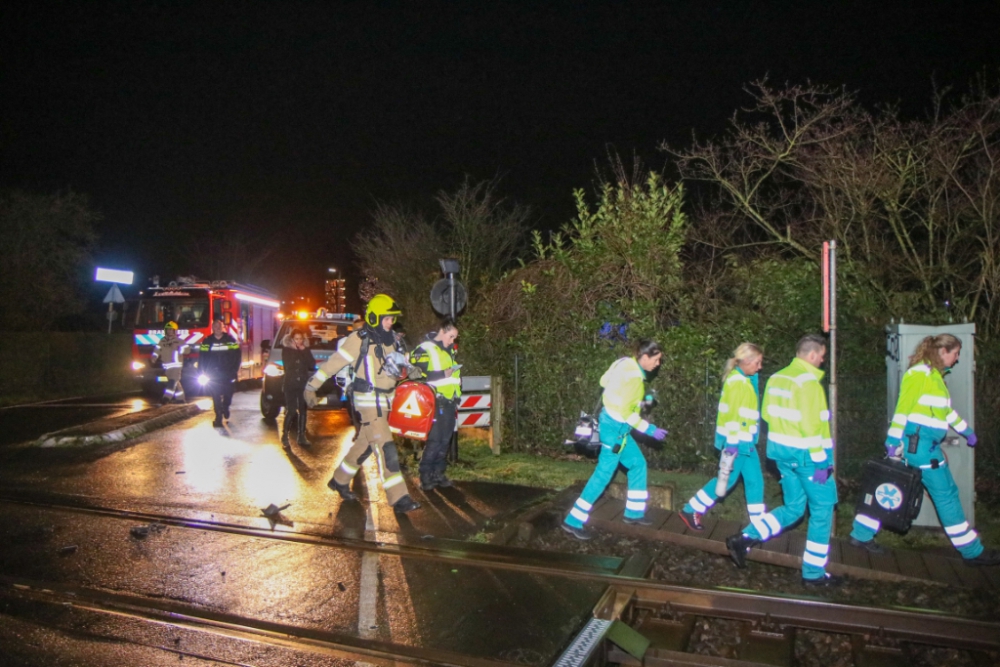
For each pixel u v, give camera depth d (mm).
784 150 11898
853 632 5383
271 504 8047
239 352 14328
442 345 9039
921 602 5859
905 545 7172
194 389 15359
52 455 11039
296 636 5055
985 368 9117
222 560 6461
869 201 11320
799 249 11484
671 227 11117
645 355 6949
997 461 8992
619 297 10867
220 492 8805
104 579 6020
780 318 9961
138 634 5094
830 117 11750
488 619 5359
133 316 22578
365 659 4793
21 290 24484
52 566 6293
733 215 12484
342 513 7973
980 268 11023
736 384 6625
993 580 6117
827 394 9438
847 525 7770
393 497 7859
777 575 6547
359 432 8211
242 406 17656
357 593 5797
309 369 11773
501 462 10398
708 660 4836
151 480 9398
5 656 4781
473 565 6367
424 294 17188
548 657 4816
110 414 16922
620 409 6949
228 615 5371
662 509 7898
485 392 10891
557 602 5648
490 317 11914
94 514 7789
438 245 17562
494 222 18172
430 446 8930
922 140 10922
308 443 11828
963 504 7137
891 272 11305
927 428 6359
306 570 6254
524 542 7203
